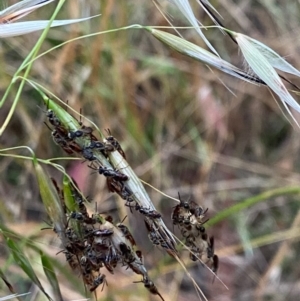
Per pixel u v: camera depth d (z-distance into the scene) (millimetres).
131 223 357
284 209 384
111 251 247
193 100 386
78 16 347
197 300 357
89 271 252
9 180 360
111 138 248
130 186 247
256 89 397
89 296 306
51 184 253
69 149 248
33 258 294
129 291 318
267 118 412
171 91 386
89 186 352
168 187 368
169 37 253
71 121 248
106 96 356
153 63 376
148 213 246
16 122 366
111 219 253
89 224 249
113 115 357
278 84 250
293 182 377
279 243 378
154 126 381
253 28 408
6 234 272
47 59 359
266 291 356
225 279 369
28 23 249
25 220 351
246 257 375
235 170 395
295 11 413
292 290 357
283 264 367
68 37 358
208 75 385
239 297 359
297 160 399
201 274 372
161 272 323
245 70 254
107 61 358
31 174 361
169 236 248
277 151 405
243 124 407
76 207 251
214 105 388
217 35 393
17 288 333
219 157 378
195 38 377
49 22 244
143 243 352
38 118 358
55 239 319
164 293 328
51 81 355
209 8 261
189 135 380
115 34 354
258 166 379
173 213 260
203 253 262
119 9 356
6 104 358
